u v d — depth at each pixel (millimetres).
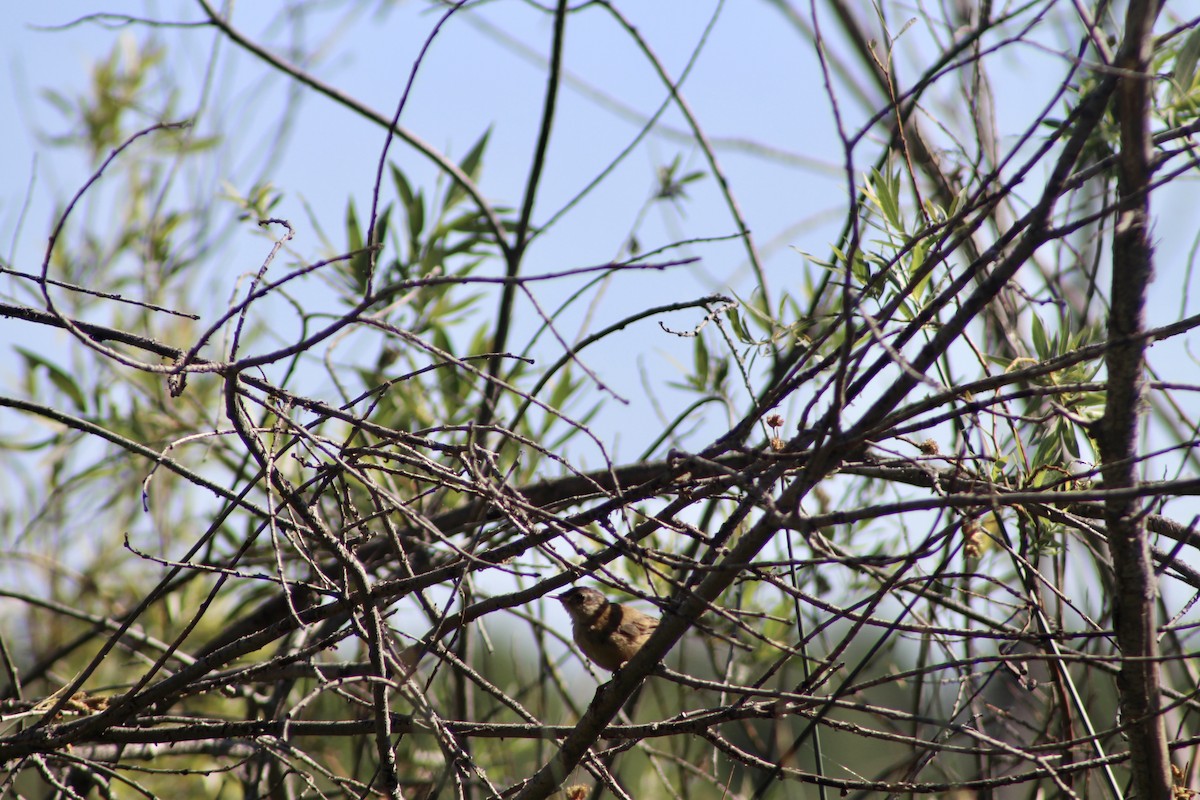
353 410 6207
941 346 4074
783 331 5148
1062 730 5113
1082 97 4270
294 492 4559
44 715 5105
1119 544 4137
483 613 4910
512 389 4059
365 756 7668
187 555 4516
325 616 4938
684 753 7031
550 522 4066
